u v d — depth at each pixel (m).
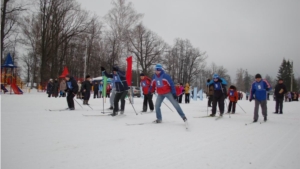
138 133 4.75
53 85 18.20
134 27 33.22
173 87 5.82
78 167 2.74
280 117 8.71
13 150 3.27
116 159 3.09
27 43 31.20
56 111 8.01
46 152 3.26
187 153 3.47
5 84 22.48
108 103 12.85
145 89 9.03
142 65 42.16
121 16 31.17
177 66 55.00
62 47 31.77
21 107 8.81
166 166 2.89
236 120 7.47
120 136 4.40
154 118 7.15
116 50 32.56
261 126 6.34
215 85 8.23
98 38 35.66
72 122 5.75
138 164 2.93
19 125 5.03
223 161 3.16
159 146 3.81
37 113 7.16
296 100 31.61
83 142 3.86
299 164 3.12
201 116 8.26
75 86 8.72
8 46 29.55
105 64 37.69
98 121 6.11
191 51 55.41
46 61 28.33
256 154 3.54
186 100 17.84
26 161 2.87
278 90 10.53
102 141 3.98
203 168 2.88
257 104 7.29
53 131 4.58
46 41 27.95
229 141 4.34
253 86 7.39
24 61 49.81
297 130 5.77
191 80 57.69
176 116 7.89
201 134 4.91
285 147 4.00
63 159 3.00
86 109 9.19
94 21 32.47
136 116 7.48
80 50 34.88
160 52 44.47
